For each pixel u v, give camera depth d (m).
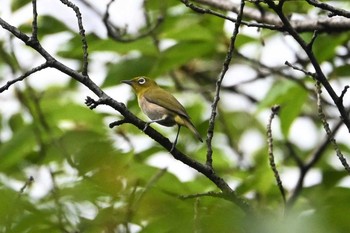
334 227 6.49
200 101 16.75
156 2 13.99
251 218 7.13
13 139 13.86
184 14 13.69
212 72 17.12
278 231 6.69
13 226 8.05
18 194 8.10
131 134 14.13
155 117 11.62
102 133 13.93
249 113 17.39
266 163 11.67
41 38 14.64
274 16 12.55
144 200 8.80
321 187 11.94
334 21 12.05
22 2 14.66
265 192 11.49
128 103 14.38
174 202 8.98
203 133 15.14
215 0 13.44
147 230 8.34
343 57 14.52
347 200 6.95
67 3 8.82
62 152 12.07
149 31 13.52
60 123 14.80
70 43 14.09
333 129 14.21
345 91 9.09
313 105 17.30
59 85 17.42
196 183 12.01
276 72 14.48
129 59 13.69
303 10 12.67
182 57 13.51
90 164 9.36
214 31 13.60
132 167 10.52
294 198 11.70
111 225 8.41
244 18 13.75
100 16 14.16
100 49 13.73
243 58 14.93
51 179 8.80
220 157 14.90
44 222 8.18
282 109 13.99
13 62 15.61
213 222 7.27
